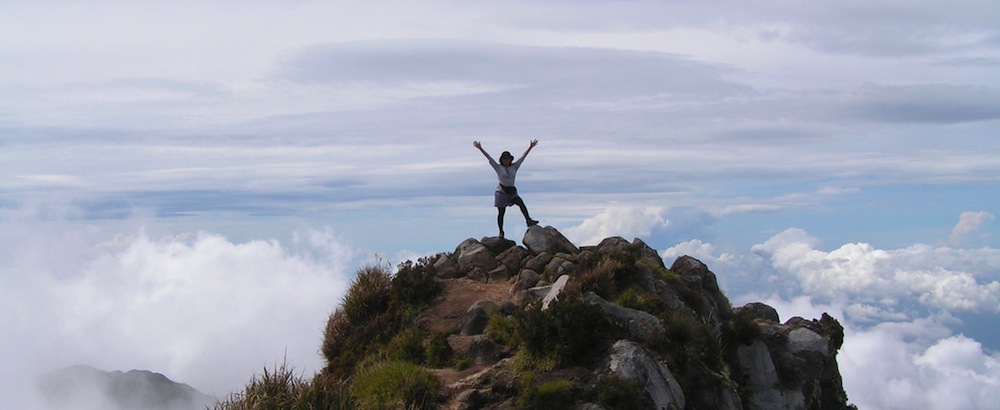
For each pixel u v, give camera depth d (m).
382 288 24.27
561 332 17.89
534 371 17.61
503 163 27.03
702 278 26.19
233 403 17.11
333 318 24.08
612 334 18.81
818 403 23.58
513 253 26.03
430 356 20.00
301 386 17.34
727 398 19.62
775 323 26.16
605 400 16.31
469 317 21.58
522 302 21.02
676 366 18.80
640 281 22.44
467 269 25.75
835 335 25.88
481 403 17.09
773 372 23.42
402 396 17.27
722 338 23.50
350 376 20.14
